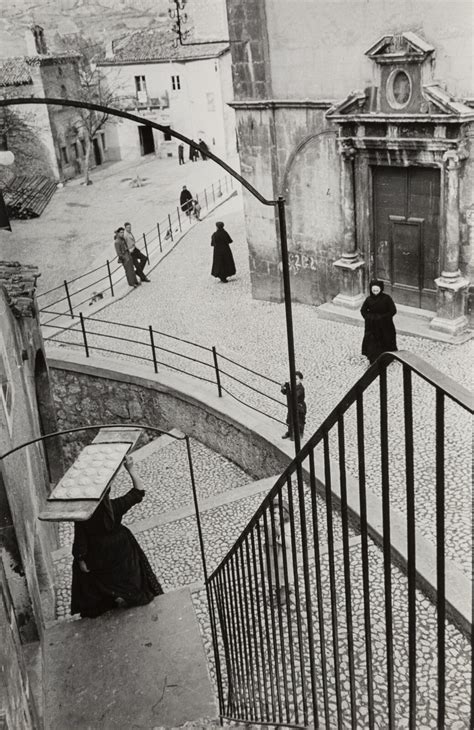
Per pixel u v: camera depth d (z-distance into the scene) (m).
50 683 5.90
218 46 45.31
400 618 6.56
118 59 47.38
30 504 8.03
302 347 14.82
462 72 12.38
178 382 14.03
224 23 45.06
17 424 8.02
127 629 6.41
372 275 15.60
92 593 6.69
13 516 6.12
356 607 6.74
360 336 14.94
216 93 45.88
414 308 14.96
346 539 2.51
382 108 13.76
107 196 41.59
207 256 23.66
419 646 6.18
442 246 13.59
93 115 47.62
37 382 12.44
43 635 6.53
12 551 6.12
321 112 15.02
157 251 25.42
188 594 6.80
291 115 15.63
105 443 6.57
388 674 2.28
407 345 13.74
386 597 2.21
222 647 6.91
